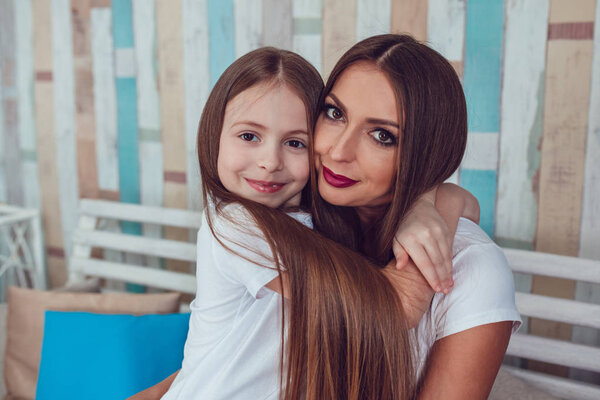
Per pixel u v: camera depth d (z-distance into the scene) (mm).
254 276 652
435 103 642
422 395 643
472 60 1396
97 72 1892
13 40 2018
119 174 1922
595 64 1279
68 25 1910
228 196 723
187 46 1737
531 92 1350
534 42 1329
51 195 2068
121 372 1216
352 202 688
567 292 1393
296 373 656
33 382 1368
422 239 624
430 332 680
